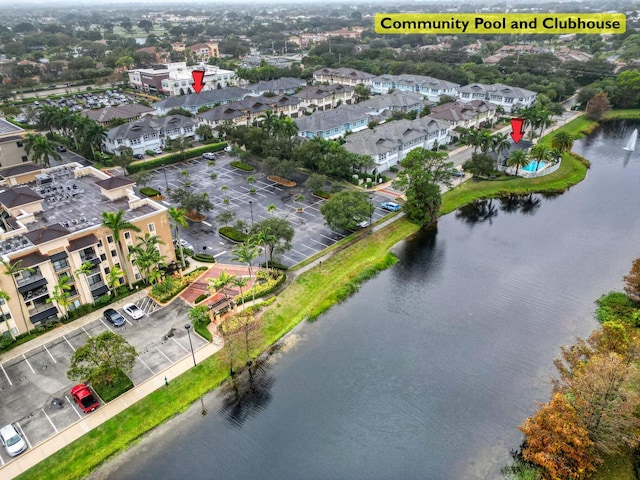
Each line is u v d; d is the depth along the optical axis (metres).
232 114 152.12
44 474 48.12
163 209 77.50
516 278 83.00
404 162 104.62
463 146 145.62
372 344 67.56
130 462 50.19
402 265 87.06
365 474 49.44
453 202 111.00
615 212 107.38
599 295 77.69
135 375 59.91
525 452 48.53
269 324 69.94
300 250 87.81
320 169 118.69
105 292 73.31
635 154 143.88
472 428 54.59
